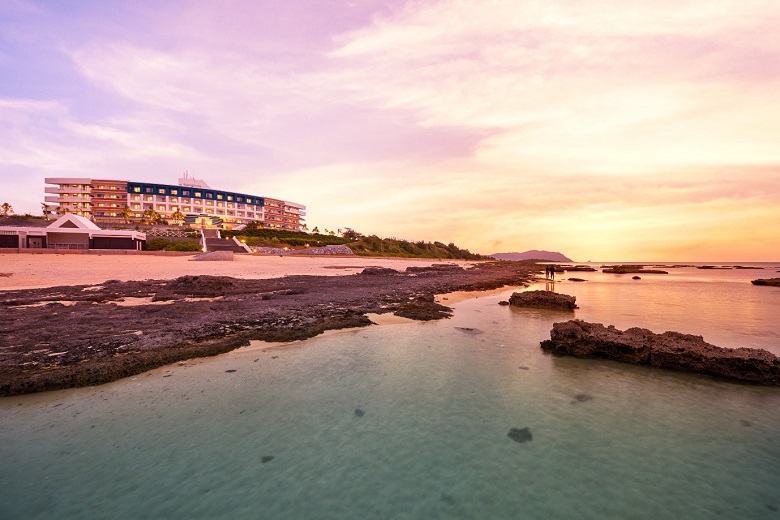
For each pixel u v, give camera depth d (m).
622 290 35.06
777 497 5.20
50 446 6.17
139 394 8.25
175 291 21.14
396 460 6.02
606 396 8.71
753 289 36.75
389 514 4.75
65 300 17.69
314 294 22.33
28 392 8.09
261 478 5.46
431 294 23.97
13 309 15.50
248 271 36.81
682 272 80.75
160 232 84.62
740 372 9.72
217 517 4.63
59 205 116.94
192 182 142.00
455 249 169.25
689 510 4.91
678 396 8.74
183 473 5.53
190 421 7.11
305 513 4.75
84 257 44.03
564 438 6.80
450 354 11.70
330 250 82.81
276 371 9.81
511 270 69.75
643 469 5.87
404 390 8.86
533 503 5.02
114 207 120.50
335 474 5.62
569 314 19.33
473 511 4.84
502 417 7.60
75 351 10.18
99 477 5.40
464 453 6.27
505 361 11.16
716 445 6.61
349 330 14.19
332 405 7.97
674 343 10.95
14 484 5.20
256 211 147.12
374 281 31.80
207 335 12.27
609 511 4.88
